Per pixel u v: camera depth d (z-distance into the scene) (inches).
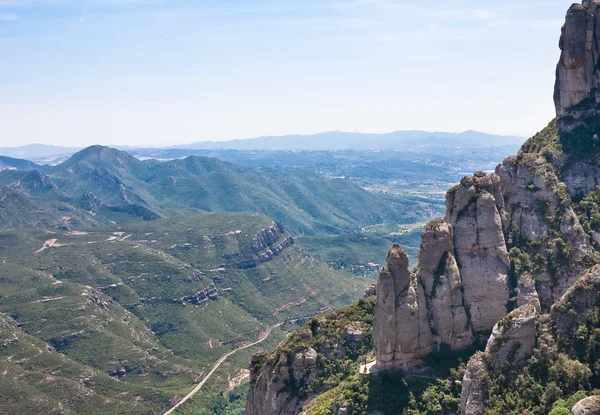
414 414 3727.9
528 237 4279.0
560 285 4065.0
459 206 4224.9
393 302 3966.5
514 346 3257.9
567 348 3216.0
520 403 3095.5
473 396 3176.7
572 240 4141.2
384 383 3951.8
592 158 4500.5
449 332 4028.1
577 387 3058.6
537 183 4379.9
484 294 4092.0
